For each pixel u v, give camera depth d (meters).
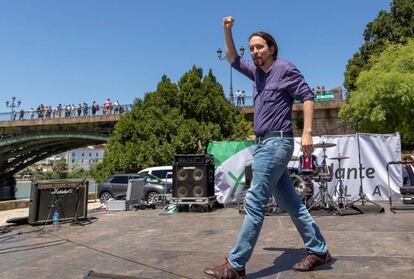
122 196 12.38
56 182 7.21
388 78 17.30
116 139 24.34
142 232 5.81
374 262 3.37
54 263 3.80
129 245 4.69
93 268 3.55
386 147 10.80
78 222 7.16
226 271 2.88
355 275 2.98
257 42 3.07
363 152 10.84
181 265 3.53
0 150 45.81
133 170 22.95
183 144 22.69
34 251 4.50
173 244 4.67
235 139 24.72
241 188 10.80
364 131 19.72
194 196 9.21
